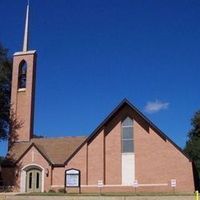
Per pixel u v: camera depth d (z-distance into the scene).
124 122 48.75
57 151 52.03
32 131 56.56
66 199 38.09
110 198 37.03
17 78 57.88
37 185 49.81
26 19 61.12
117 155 48.03
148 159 46.97
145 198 36.53
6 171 51.25
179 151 46.19
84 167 48.34
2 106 58.44
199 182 55.41
